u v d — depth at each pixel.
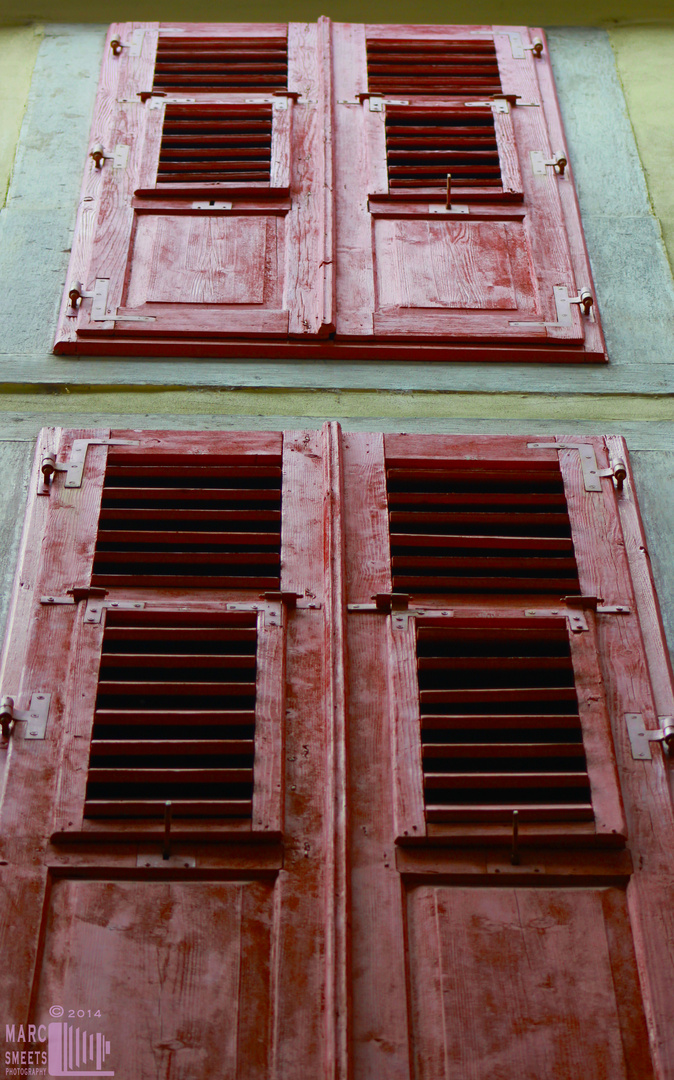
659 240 5.31
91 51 6.19
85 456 4.24
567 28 6.43
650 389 4.71
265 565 4.00
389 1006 3.08
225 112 5.75
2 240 5.19
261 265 5.03
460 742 3.86
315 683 3.67
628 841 3.38
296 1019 3.05
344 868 3.27
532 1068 3.00
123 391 4.63
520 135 5.68
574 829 3.36
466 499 4.17
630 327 4.94
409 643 3.74
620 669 3.73
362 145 5.61
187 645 3.99
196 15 6.45
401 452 4.29
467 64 6.07
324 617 3.81
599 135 5.80
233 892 3.26
